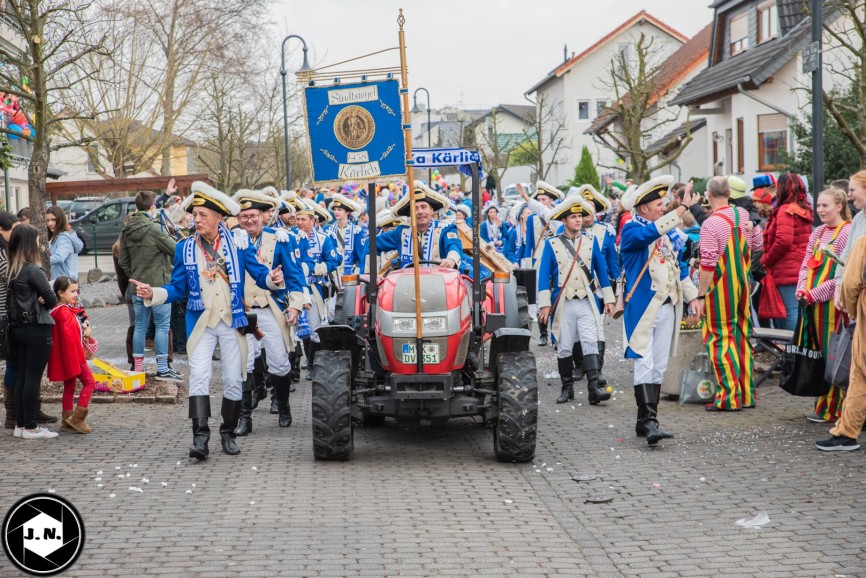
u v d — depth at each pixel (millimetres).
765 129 28438
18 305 8680
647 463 7863
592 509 6676
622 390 11312
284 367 9422
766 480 7250
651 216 8656
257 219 9219
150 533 6121
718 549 5801
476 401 7934
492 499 6918
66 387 9109
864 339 7844
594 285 10484
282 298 9391
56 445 8617
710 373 10188
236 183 38594
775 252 11023
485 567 5535
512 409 7789
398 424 9656
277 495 7000
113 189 25578
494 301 9188
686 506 6680
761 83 26891
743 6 31922
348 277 9672
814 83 11055
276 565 5551
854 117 21391
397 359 7859
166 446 8609
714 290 9867
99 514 6516
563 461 8008
